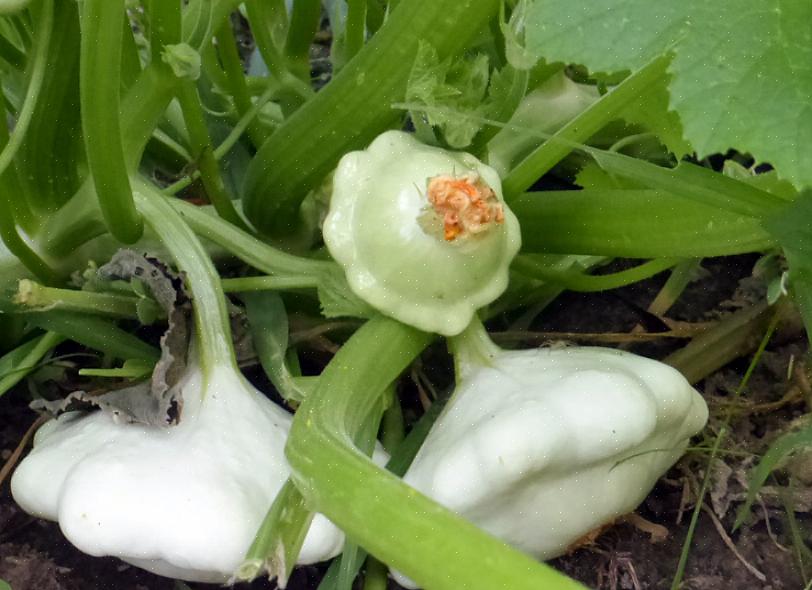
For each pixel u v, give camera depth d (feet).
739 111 0.71
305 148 1.11
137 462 0.92
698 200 0.93
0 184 1.04
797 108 0.71
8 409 1.23
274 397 1.22
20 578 1.11
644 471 1.01
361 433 0.98
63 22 1.00
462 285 0.98
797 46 0.72
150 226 1.05
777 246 1.12
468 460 0.91
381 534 0.71
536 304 1.31
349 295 1.05
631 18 0.75
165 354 0.97
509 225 1.02
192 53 0.97
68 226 1.12
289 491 0.83
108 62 0.91
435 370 1.26
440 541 0.68
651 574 1.13
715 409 1.25
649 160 1.41
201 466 0.91
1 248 1.16
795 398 1.25
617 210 1.08
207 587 1.09
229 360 0.98
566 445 0.91
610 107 0.93
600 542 1.14
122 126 1.04
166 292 0.99
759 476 0.96
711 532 1.16
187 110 1.12
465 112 1.01
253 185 1.19
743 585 1.12
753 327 1.28
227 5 1.06
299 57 1.31
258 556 0.79
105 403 0.97
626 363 1.00
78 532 0.88
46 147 1.09
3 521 1.15
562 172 1.47
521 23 0.93
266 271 1.11
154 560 0.91
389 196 0.97
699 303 1.39
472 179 0.93
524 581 0.65
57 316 1.10
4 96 1.13
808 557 1.13
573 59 0.75
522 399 0.95
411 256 0.96
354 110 1.06
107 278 1.08
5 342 1.23
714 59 0.72
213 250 1.24
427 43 0.98
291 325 1.22
